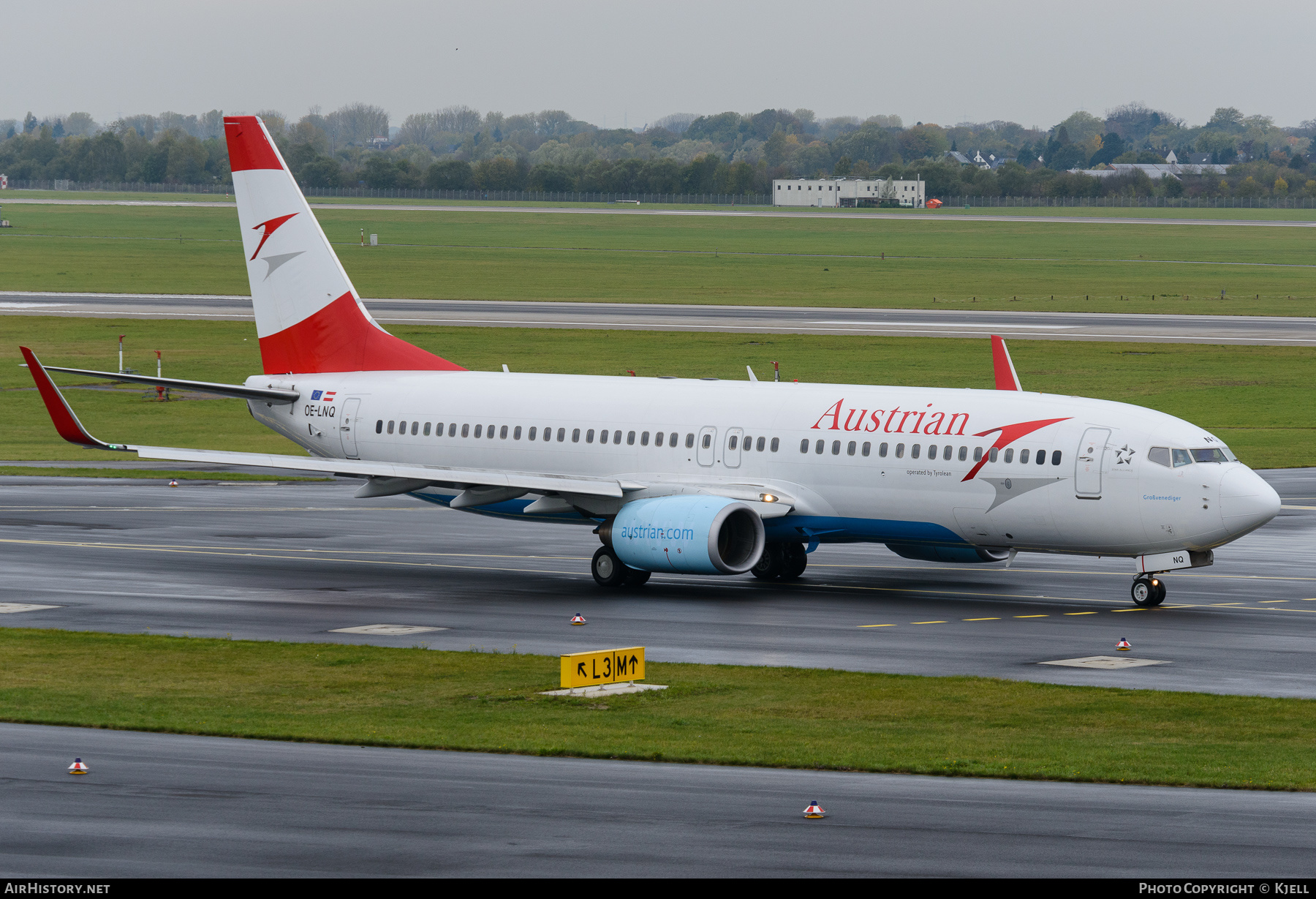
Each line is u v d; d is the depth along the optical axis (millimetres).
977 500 161875
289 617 150750
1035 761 94438
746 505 164500
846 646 137000
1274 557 191750
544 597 164250
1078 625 147625
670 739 100312
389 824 79062
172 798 83875
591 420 183750
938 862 73250
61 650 132625
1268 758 95938
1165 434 156500
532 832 77875
